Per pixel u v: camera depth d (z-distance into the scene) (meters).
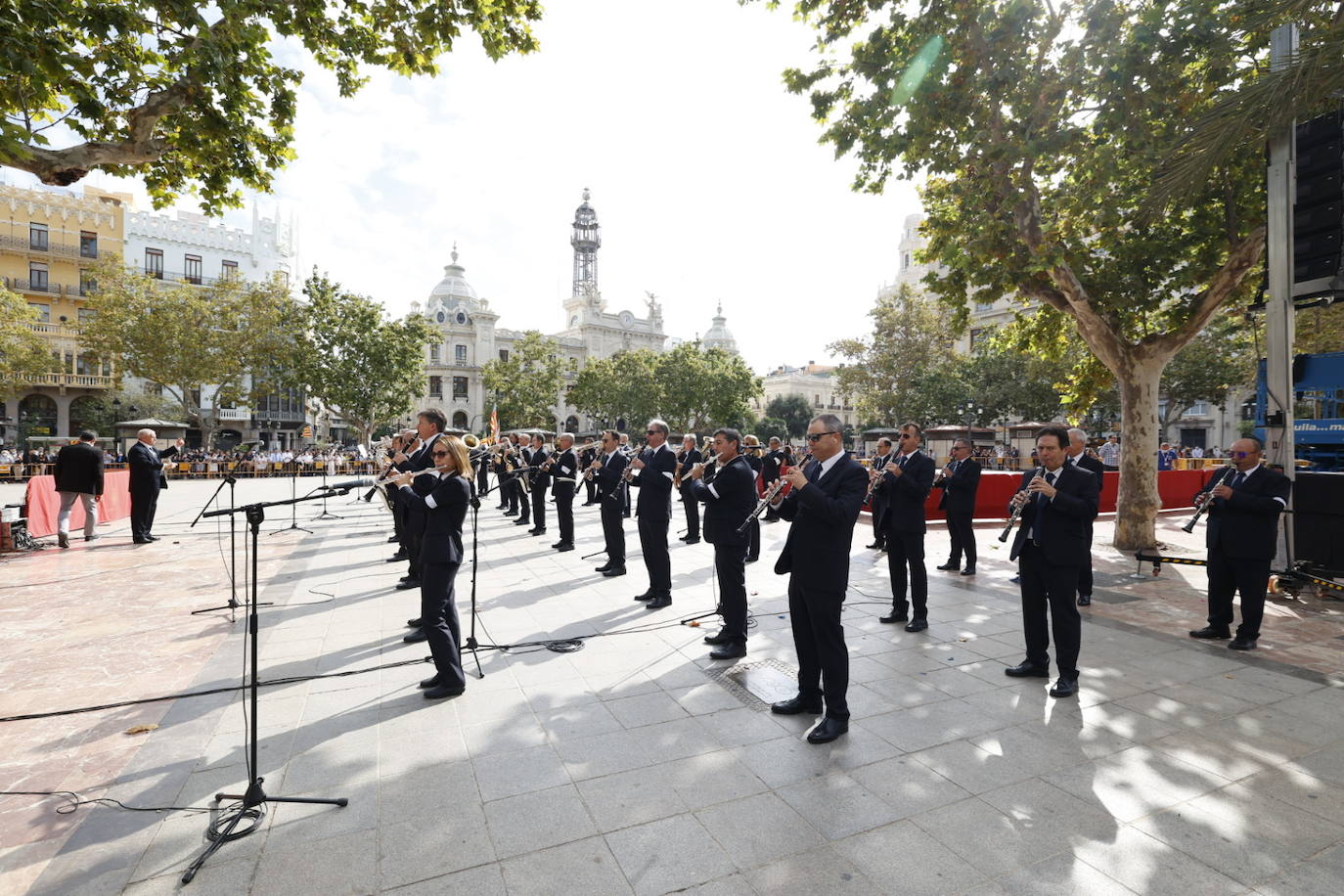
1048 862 2.61
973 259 9.13
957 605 6.77
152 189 7.35
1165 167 7.12
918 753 3.53
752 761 3.44
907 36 9.08
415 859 2.63
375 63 7.76
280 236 42.75
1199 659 5.07
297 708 4.12
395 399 29.42
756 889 2.45
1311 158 6.95
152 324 27.89
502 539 11.05
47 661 5.00
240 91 6.73
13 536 9.79
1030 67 8.71
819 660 4.00
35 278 33.47
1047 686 4.52
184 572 8.31
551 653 5.16
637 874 2.54
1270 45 7.70
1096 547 10.55
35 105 5.80
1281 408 7.34
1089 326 9.79
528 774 3.31
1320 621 6.22
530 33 8.07
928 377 32.69
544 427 51.53
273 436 43.66
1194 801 3.06
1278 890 2.44
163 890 2.46
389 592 7.22
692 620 6.09
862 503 3.78
